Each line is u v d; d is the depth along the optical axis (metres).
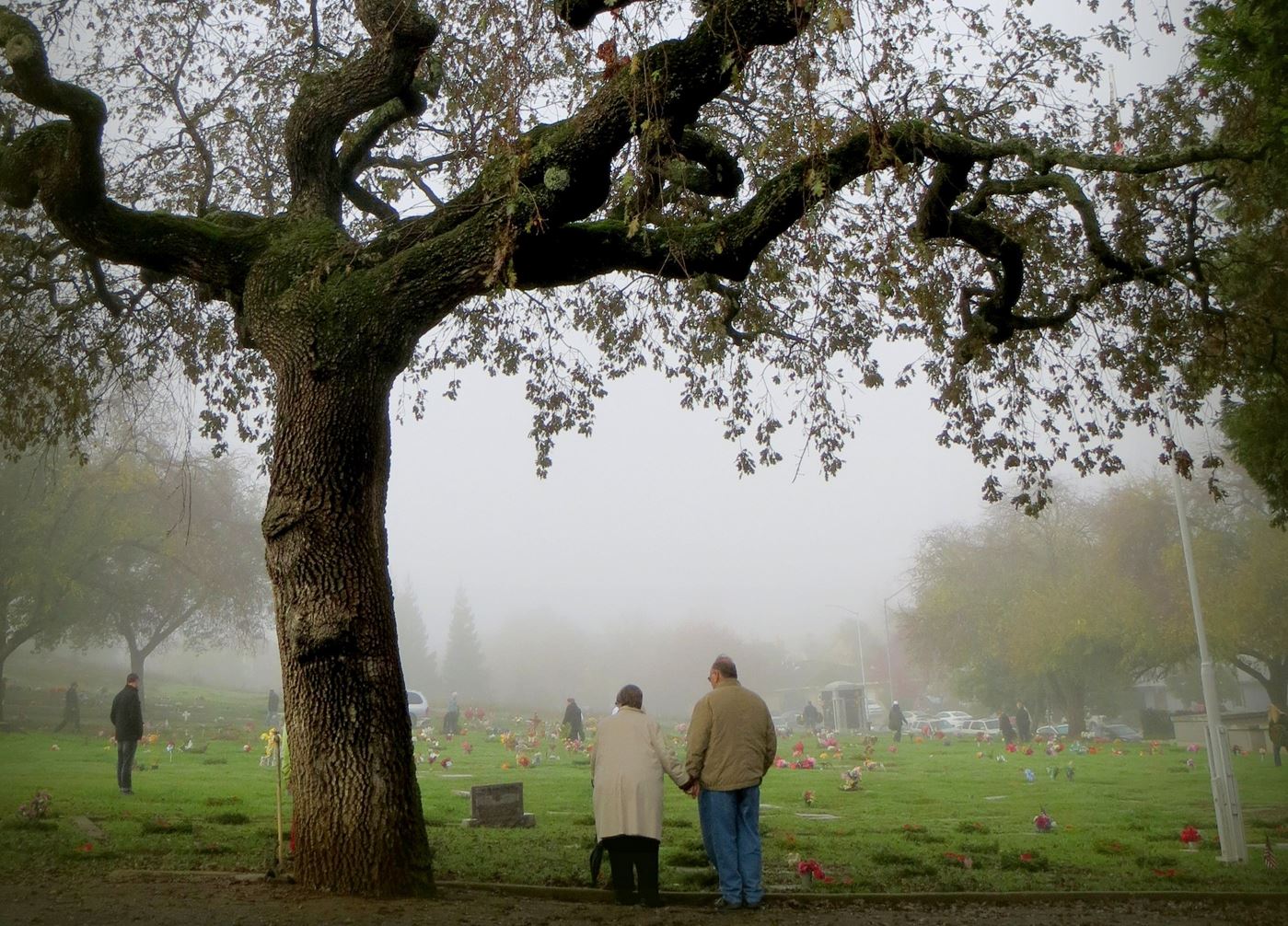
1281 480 12.46
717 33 7.56
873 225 11.34
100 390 13.69
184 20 12.26
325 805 6.70
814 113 7.50
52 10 11.20
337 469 7.17
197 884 6.92
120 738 13.23
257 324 7.83
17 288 12.27
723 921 6.33
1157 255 11.12
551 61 9.75
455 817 11.84
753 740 7.12
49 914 5.75
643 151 7.82
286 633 6.96
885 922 6.37
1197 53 9.30
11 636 36.59
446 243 7.62
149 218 8.45
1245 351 10.99
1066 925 6.37
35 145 8.65
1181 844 11.05
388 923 5.68
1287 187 9.57
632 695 7.40
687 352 13.59
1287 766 23.45
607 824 7.11
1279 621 36.50
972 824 12.21
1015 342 11.84
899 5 9.13
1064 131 10.90
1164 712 47.31
